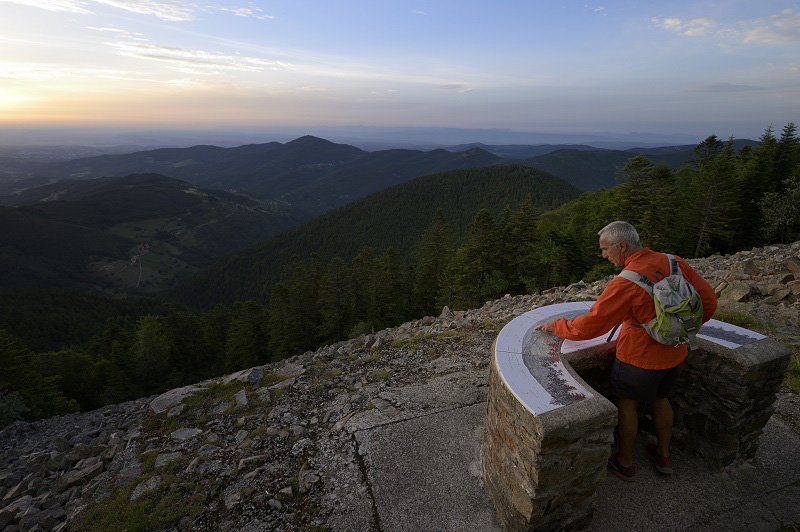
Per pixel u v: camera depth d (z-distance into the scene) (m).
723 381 3.12
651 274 2.66
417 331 8.29
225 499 3.89
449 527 3.15
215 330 69.31
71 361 52.09
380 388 5.71
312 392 6.00
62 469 5.78
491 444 3.22
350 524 3.33
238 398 6.06
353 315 51.31
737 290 7.86
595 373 3.39
